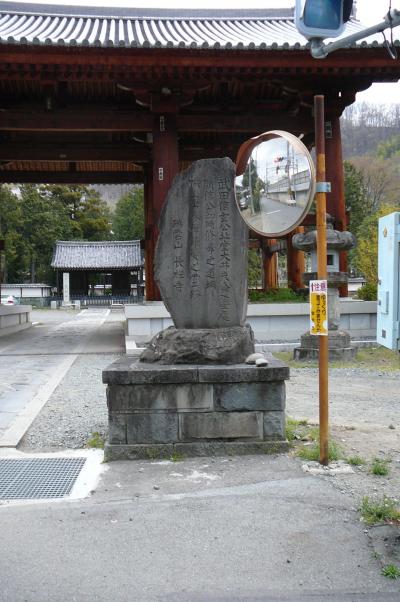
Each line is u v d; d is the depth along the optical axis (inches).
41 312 1692.9
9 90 636.7
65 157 765.3
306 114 622.8
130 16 773.9
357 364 452.8
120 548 139.4
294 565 130.9
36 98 651.5
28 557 135.6
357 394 334.3
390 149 2920.8
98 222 2603.3
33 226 2370.8
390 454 207.9
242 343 220.8
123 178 933.2
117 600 118.5
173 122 581.3
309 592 120.5
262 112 698.8
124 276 2123.5
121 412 205.5
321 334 192.4
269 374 204.7
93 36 606.9
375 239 1083.3
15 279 2442.2
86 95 657.0
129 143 772.6
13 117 584.1
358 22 659.4
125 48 487.8
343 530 146.7
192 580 125.3
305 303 565.0
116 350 587.5
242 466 193.3
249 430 206.2
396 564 130.6
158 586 123.3
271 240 1125.1
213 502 164.7
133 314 555.5
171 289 233.1
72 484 182.2
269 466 192.9
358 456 204.8
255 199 198.8
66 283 2014.0
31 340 726.5
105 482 182.4
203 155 840.9
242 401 205.6
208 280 231.8
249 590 121.4
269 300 599.2
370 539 141.9
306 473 186.1
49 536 146.1
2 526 152.3
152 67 508.1
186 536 144.9
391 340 500.1
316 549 137.7
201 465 195.5
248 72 525.7
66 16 754.2
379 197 2502.5
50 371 441.1
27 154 757.9
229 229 232.1
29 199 2359.7
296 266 858.8
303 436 227.5
